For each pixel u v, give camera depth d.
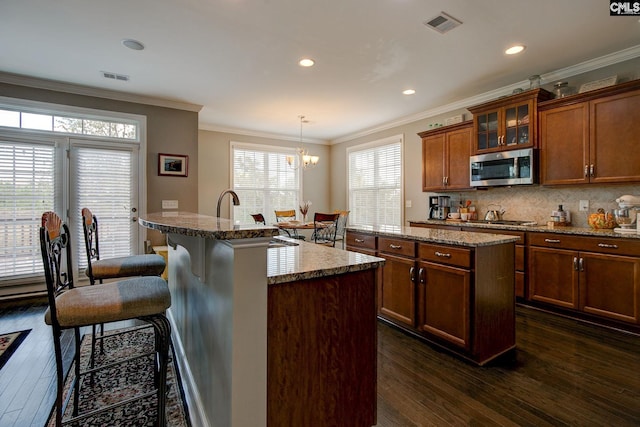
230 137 6.07
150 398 1.80
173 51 2.98
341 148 6.93
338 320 1.34
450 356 2.27
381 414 1.64
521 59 3.15
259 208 6.40
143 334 2.65
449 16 2.43
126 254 4.14
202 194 5.80
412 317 2.51
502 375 2.02
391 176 5.74
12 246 3.55
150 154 4.29
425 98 4.33
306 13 2.39
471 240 2.16
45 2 2.25
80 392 1.84
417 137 5.21
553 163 3.32
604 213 3.17
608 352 2.33
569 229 3.11
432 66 3.33
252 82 3.74
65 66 3.29
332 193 7.21
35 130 3.67
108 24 2.53
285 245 1.99
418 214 5.21
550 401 1.75
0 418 1.63
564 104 3.24
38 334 2.67
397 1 2.25
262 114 5.09
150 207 4.30
